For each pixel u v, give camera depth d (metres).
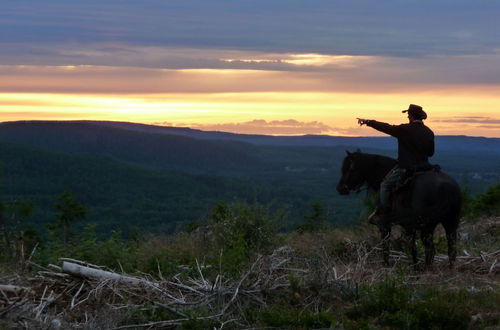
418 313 7.76
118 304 8.54
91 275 9.19
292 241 14.32
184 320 7.95
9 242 14.36
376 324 7.71
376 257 12.02
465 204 19.81
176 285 9.10
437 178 10.59
